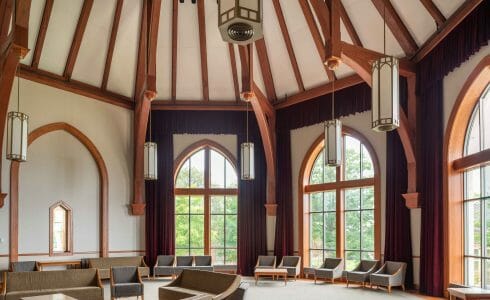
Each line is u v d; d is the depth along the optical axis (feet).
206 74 40.96
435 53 29.45
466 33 25.54
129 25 36.73
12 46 24.29
